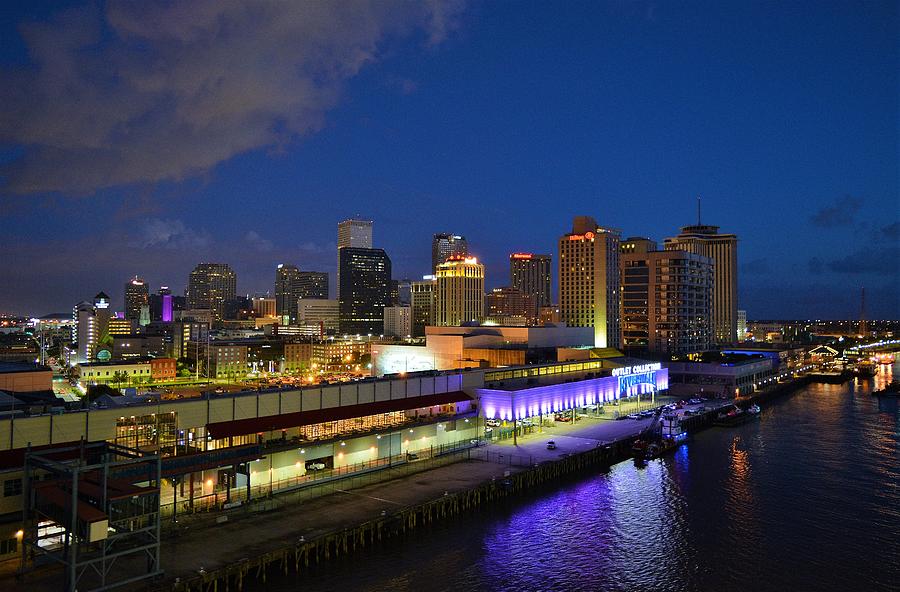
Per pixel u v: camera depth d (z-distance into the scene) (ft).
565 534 285.23
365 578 234.79
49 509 211.61
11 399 314.35
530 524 296.51
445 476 340.80
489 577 240.94
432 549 263.49
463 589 230.48
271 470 313.53
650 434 466.29
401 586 230.27
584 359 609.42
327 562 246.27
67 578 196.44
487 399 438.40
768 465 415.85
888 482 375.45
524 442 436.35
